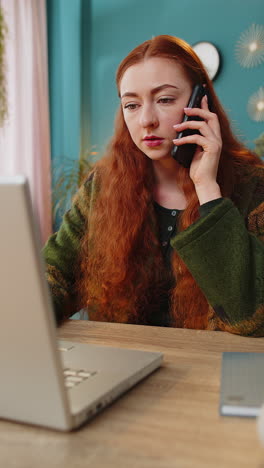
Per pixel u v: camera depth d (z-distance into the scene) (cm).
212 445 48
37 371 48
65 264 138
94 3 403
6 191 43
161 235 135
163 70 120
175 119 122
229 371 68
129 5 396
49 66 402
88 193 148
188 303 125
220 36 373
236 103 370
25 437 50
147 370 68
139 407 57
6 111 310
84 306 137
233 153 138
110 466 44
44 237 367
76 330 98
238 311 100
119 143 142
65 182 371
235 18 368
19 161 345
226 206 107
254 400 56
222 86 373
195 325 125
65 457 46
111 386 58
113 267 133
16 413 52
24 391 50
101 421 54
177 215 135
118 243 133
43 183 371
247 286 101
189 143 121
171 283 132
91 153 380
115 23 400
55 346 47
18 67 344
